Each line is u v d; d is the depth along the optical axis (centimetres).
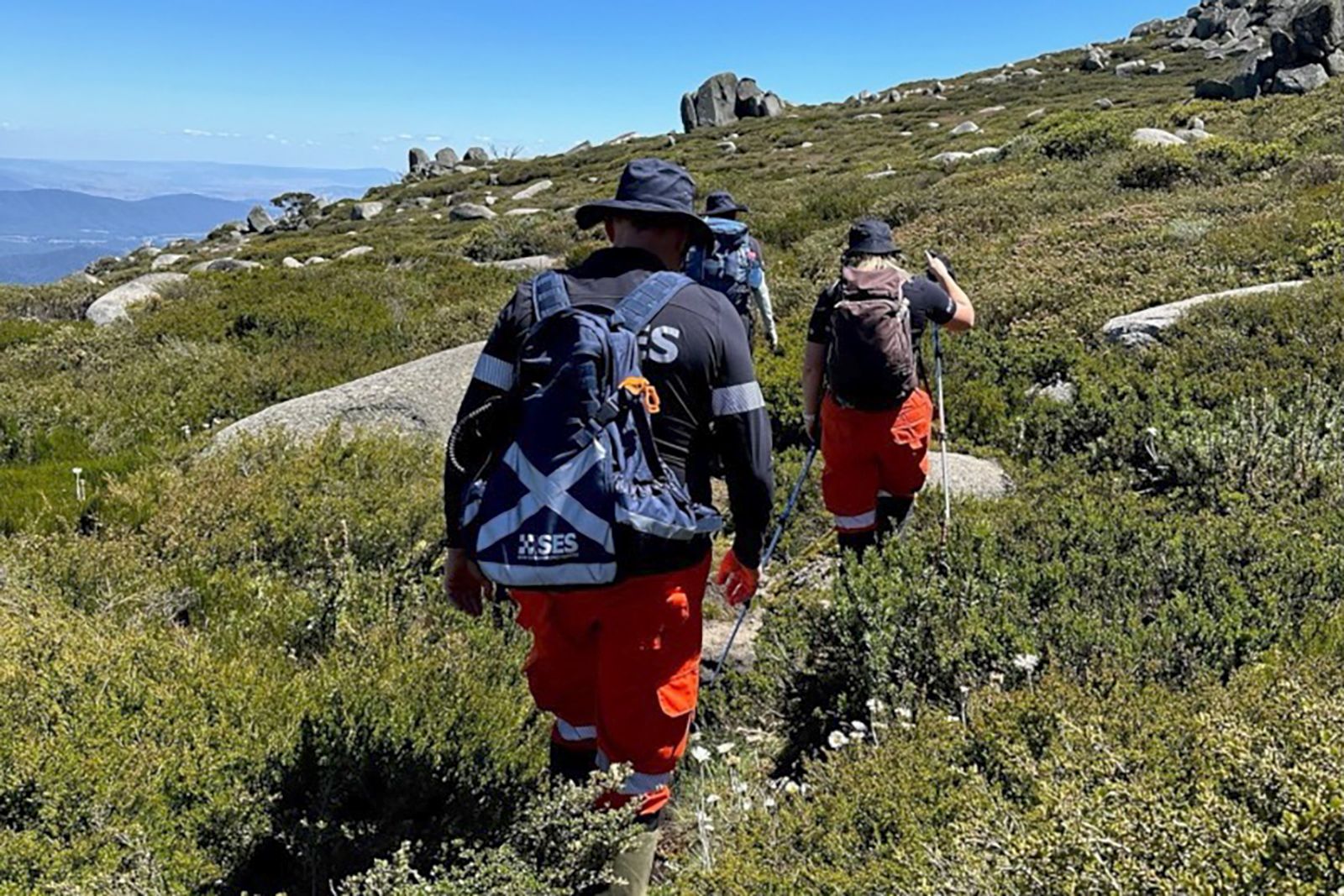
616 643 275
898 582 455
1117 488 678
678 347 273
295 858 309
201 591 532
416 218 5291
